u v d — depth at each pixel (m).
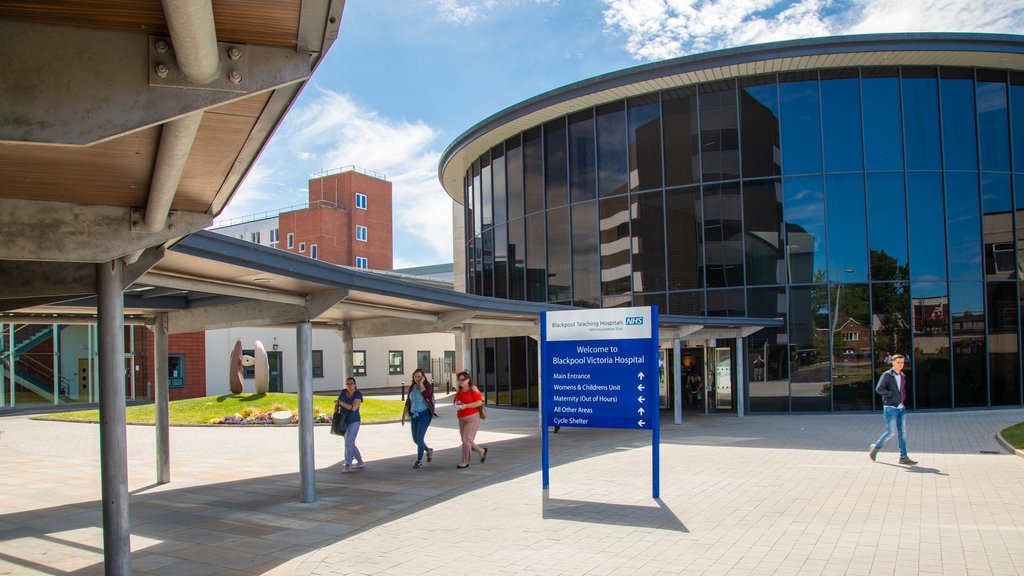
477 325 17.72
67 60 3.33
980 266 21.98
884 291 21.78
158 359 11.79
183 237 6.23
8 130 3.24
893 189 21.95
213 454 15.32
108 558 5.68
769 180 22.33
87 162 4.46
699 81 22.92
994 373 21.86
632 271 23.86
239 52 3.51
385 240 61.31
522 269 26.84
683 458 12.93
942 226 21.94
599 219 24.59
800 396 21.84
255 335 40.75
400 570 6.48
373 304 12.45
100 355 5.77
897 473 10.98
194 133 3.80
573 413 10.16
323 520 8.62
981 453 12.98
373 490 10.52
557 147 25.73
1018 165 22.45
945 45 20.89
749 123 22.58
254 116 4.13
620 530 7.71
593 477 11.06
